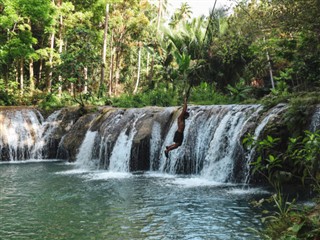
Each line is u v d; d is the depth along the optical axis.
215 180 13.52
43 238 7.68
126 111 19.17
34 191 12.18
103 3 34.66
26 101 28.47
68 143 21.03
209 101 22.92
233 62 27.00
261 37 20.25
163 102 24.08
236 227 7.91
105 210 9.66
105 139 18.41
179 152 15.51
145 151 16.83
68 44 36.62
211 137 14.84
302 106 11.43
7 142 21.62
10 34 29.05
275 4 15.01
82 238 7.62
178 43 32.09
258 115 12.98
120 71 53.09
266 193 10.75
